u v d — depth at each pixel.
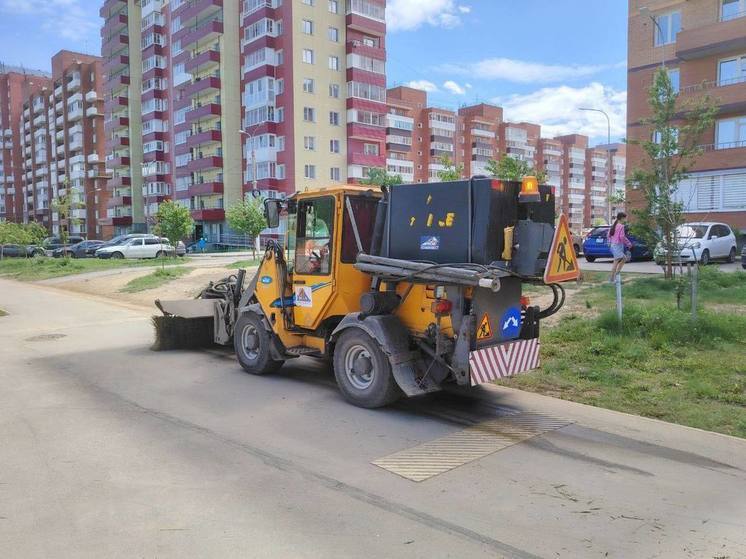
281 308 7.44
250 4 56.22
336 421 5.88
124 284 20.78
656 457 4.87
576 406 6.33
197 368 8.36
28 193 112.19
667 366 7.51
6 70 120.06
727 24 27.06
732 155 26.64
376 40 59.69
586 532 3.62
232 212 42.78
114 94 76.81
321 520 3.77
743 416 5.78
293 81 53.66
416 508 3.94
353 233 6.84
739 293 11.91
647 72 31.28
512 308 6.18
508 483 4.35
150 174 70.25
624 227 13.84
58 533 3.60
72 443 5.21
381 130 59.53
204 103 62.12
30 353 9.57
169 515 3.83
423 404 6.47
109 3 75.12
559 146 110.00
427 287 6.01
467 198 5.68
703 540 3.52
